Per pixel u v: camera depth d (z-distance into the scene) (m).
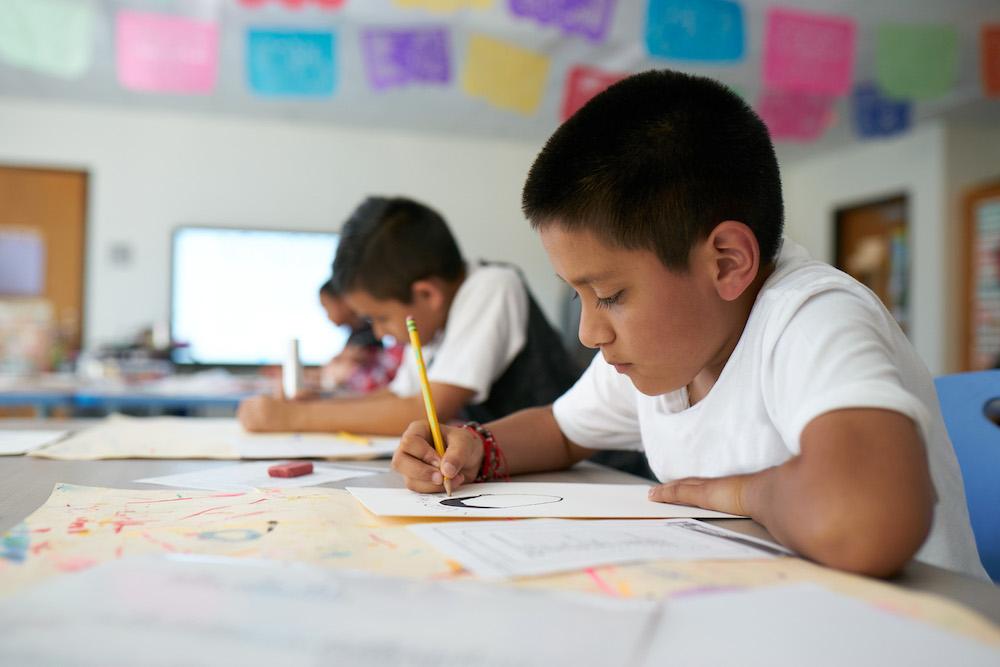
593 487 0.75
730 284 0.63
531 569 0.42
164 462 0.89
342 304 1.90
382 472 0.84
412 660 0.27
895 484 0.44
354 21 3.29
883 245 5.00
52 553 0.43
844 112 4.29
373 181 4.63
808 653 0.29
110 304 4.24
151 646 0.28
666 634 0.31
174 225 4.33
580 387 0.91
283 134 4.51
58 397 2.26
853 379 0.51
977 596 0.40
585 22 2.35
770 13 2.62
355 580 0.36
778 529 0.49
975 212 4.43
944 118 4.44
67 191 4.23
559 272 0.65
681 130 0.61
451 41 3.49
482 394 1.32
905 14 3.15
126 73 2.75
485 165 4.80
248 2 2.41
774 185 0.66
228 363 3.64
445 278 1.37
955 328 4.49
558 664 0.28
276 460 0.94
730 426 0.70
